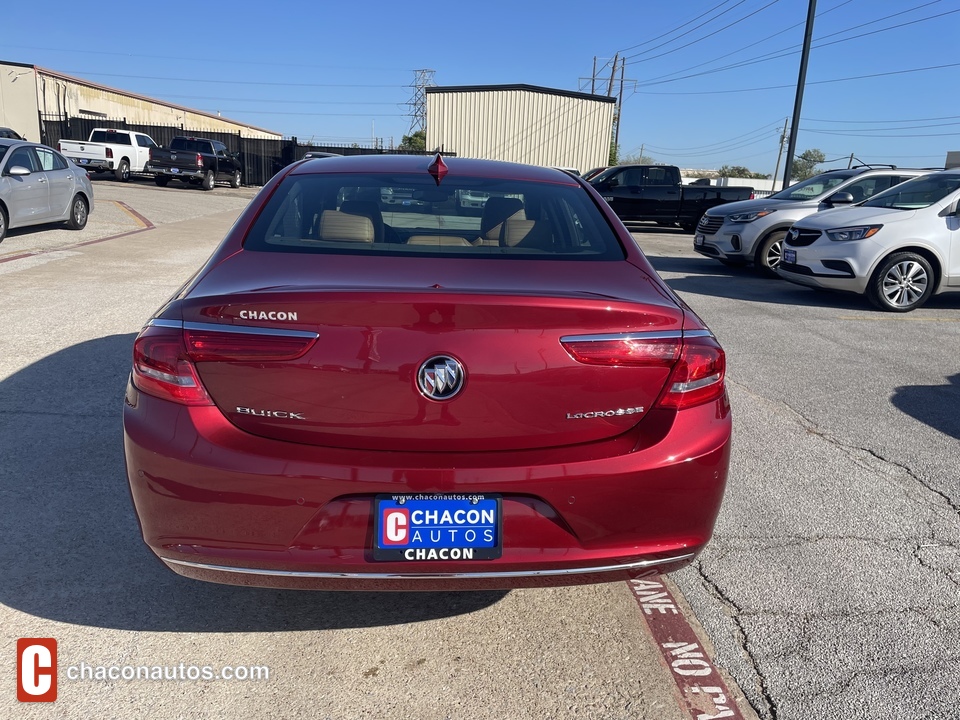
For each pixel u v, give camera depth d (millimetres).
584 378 2070
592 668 2369
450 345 2004
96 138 27734
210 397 2057
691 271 11664
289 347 1992
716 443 2180
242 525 2039
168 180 28969
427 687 2271
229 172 29750
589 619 2625
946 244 8227
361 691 2246
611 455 2094
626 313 2082
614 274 2480
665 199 18500
